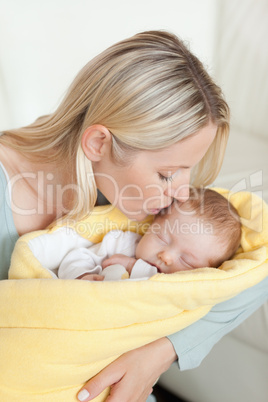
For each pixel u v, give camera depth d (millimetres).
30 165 989
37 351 724
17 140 1005
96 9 1870
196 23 1934
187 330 934
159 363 888
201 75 838
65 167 980
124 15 1914
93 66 860
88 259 1011
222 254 1002
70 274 953
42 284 750
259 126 1794
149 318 783
